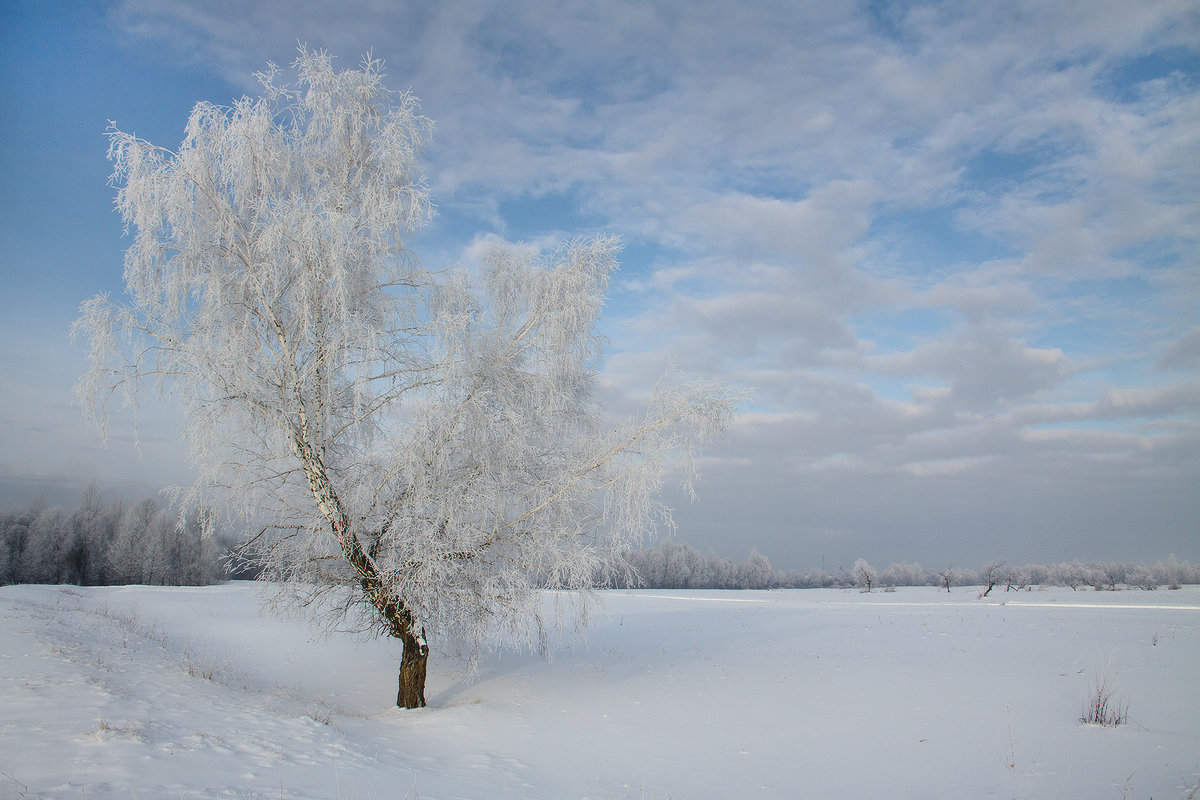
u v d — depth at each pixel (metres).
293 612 12.63
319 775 6.88
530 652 19.75
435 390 11.47
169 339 11.04
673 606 40.59
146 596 37.00
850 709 12.04
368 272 12.30
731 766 8.68
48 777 5.59
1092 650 18.00
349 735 9.34
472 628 12.30
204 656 15.94
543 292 12.66
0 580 56.66
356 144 12.54
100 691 8.65
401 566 11.23
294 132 12.25
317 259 11.00
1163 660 15.97
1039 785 7.30
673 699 13.33
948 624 26.39
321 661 18.58
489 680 15.79
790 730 10.67
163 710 8.41
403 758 8.52
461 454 11.79
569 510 12.22
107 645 13.00
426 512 11.10
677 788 7.69
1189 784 7.06
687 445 11.86
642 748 9.69
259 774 6.55
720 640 22.94
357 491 11.42
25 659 10.00
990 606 37.12
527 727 10.99
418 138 12.58
